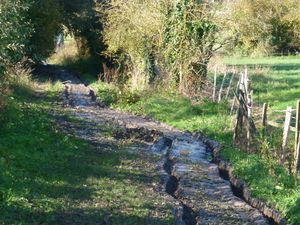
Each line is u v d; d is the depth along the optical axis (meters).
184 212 10.41
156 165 13.58
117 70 28.39
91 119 19.75
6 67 16.69
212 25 23.84
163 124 19.67
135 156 14.41
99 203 10.18
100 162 13.23
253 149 14.02
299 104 12.00
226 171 13.41
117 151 14.86
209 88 23.42
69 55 45.03
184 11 23.70
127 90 24.28
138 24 25.62
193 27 23.64
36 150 12.91
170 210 10.19
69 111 21.34
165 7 24.56
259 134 13.90
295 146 11.95
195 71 23.61
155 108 21.53
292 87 25.58
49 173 11.52
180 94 23.06
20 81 24.42
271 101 21.66
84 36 40.53
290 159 12.27
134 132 17.88
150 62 25.36
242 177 12.35
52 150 13.33
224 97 22.44
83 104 23.94
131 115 21.69
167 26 24.47
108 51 29.42
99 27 38.84
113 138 16.77
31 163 11.86
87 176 11.82
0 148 12.06
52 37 34.28
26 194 10.00
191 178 12.37
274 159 12.73
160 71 24.61
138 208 10.13
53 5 34.53
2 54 15.65
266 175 11.95
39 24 32.94
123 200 10.52
